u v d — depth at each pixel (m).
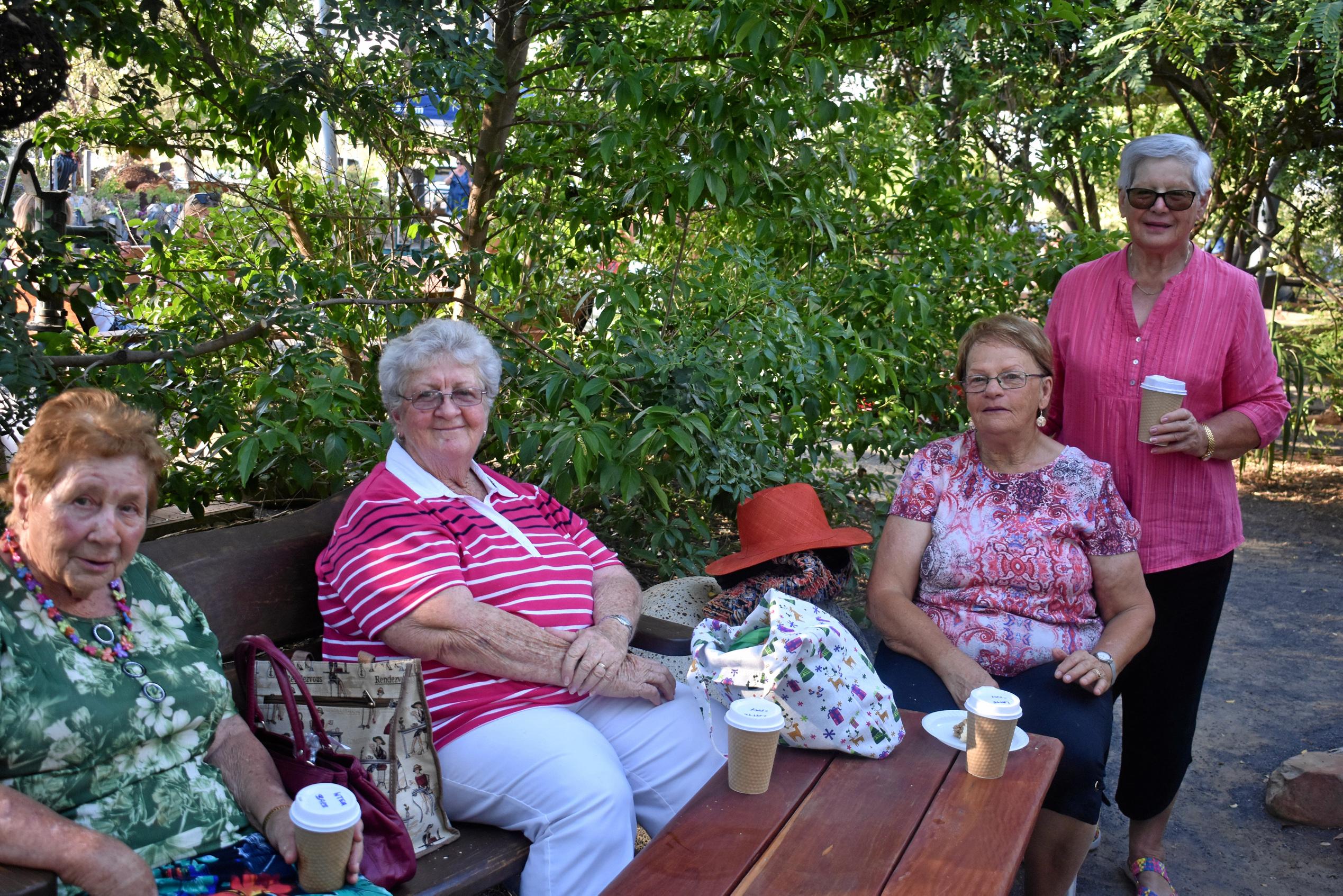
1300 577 5.89
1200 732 4.16
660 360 3.45
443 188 5.04
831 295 4.44
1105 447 3.05
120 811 1.99
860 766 2.37
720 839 2.04
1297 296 8.30
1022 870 3.25
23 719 1.89
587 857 2.38
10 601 1.95
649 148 3.83
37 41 2.96
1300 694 4.47
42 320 3.79
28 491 1.93
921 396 4.53
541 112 4.68
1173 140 2.89
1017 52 6.09
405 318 3.92
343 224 4.86
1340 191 7.39
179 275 4.45
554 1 4.24
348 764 2.17
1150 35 6.10
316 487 4.21
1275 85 6.70
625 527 4.10
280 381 3.38
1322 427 9.11
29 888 1.67
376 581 2.55
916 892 1.88
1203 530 2.98
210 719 2.16
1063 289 3.20
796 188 4.14
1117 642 2.80
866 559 4.46
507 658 2.56
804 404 3.93
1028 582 2.86
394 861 2.10
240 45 4.08
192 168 4.71
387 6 3.49
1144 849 3.18
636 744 2.69
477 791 2.48
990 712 2.26
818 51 3.79
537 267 4.54
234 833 2.10
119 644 2.07
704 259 4.36
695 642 2.43
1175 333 2.97
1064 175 5.87
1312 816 3.51
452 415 2.73
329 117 4.28
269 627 2.70
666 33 4.35
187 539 2.66
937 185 4.84
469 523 2.72
